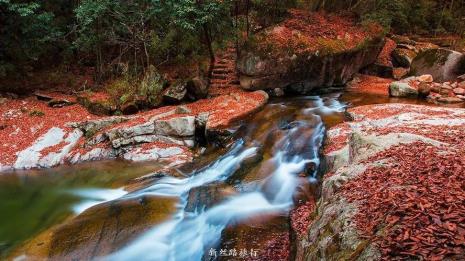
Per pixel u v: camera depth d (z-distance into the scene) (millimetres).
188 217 6840
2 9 12289
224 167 8719
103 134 10664
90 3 12109
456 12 21234
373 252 2736
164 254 5879
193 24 11734
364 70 16156
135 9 13117
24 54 13570
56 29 13578
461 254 2352
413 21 20703
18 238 6527
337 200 4035
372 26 15539
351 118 9523
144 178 8672
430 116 8641
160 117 10945
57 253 5816
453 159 4121
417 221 2834
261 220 6527
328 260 3242
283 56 12562
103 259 5707
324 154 7520
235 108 11312
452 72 13391
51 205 7777
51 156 10094
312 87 13539
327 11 17812
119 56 14398
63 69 14984
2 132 10930
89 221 6598
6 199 8070
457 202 2967
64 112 12117
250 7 15430
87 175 9164
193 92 12469
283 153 8742
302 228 5285
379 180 4031
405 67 16641
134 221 6566
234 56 14875
